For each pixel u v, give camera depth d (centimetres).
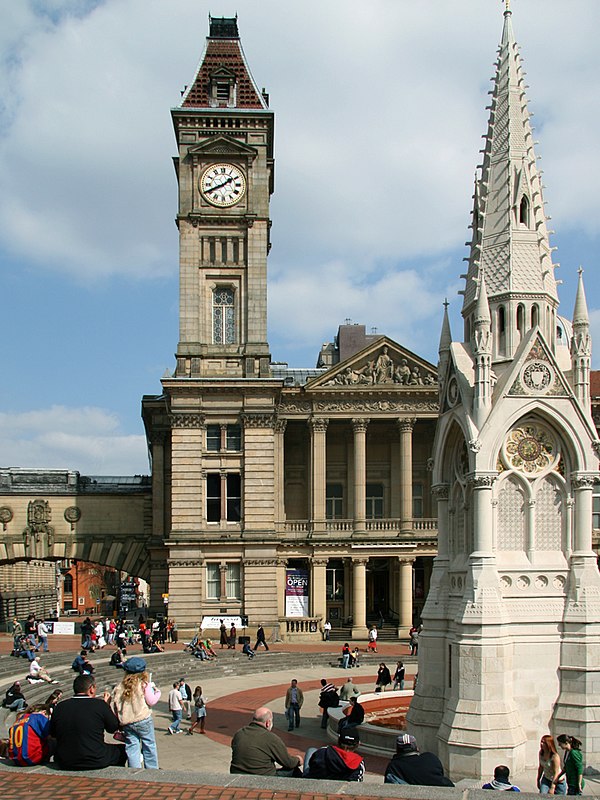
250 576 8562
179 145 8912
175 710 4525
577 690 3175
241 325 8844
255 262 8856
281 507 8950
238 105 9006
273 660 7344
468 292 3694
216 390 8681
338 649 8012
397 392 9006
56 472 9562
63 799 1616
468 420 3359
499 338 3528
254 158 8931
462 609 3238
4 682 5350
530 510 3344
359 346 10944
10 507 9425
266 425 8725
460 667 3167
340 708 4581
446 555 3659
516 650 3206
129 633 8025
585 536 3328
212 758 3956
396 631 8800
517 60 3791
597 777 2981
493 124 3772
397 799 1656
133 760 1958
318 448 8988
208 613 8531
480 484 3294
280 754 1938
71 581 16475
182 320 8775
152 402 9362
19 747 1844
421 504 9712
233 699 5662
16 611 11625
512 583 3291
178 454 8631
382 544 8806
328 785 1728
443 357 3744
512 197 3591
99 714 1845
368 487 9681
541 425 3394
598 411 9325
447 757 3111
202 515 8606
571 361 3491
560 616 3256
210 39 9306
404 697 4941
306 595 8825
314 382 8962
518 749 3081
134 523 9500
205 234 8869
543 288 3516
